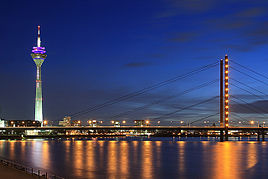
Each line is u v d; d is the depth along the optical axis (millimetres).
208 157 162625
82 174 105438
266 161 146750
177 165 131250
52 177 94562
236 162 142750
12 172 78750
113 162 139000
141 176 103500
